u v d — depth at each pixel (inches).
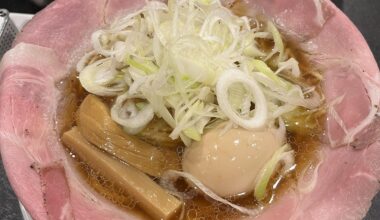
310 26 7.7
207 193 6.4
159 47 6.8
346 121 6.6
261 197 6.4
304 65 7.5
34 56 7.0
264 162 6.4
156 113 6.7
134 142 6.6
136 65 6.8
